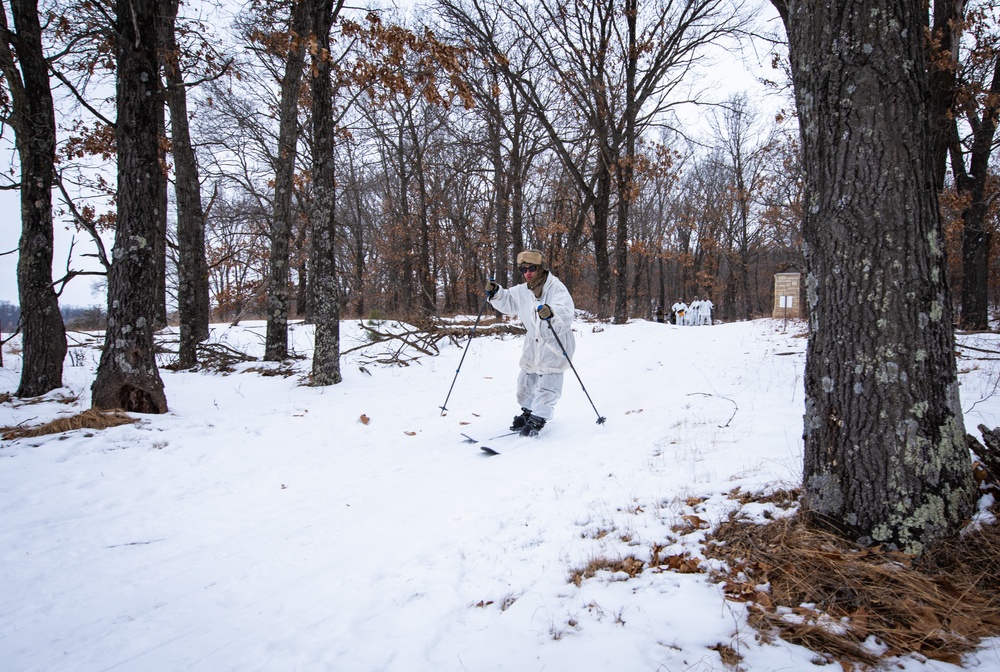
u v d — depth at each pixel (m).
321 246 9.17
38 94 7.34
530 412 5.96
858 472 2.61
